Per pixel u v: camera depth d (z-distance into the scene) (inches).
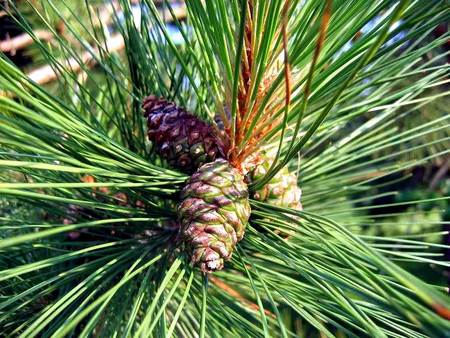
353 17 8.7
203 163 10.2
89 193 11.6
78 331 11.4
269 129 9.8
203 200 9.1
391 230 33.5
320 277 7.7
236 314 10.2
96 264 9.6
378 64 10.6
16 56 18.3
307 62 10.0
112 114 14.0
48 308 8.2
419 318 4.8
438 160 31.2
